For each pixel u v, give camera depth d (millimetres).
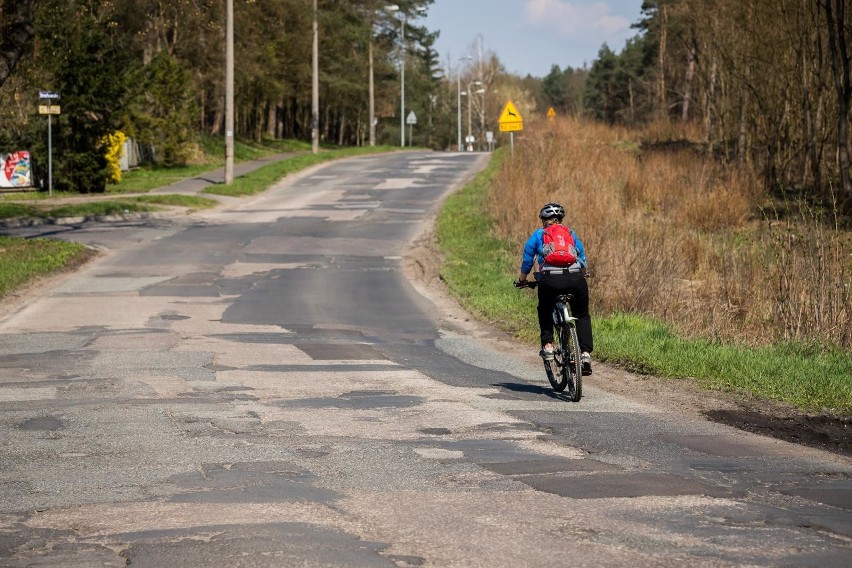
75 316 26938
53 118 64250
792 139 53062
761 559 7867
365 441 12727
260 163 94188
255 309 28766
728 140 64438
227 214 56406
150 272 36188
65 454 11859
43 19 63531
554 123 78500
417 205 60719
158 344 22453
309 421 14086
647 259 27531
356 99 154000
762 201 46656
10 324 25578
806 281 22609
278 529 8688
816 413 15102
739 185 46719
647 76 153250
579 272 16828
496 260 38344
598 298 26594
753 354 19438
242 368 19359
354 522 8938
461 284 33344
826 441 13266
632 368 19234
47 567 7719
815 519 9078
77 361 20031
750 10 54312
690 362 18797
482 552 8047
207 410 14891
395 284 34562
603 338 21859
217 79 99438
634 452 12211
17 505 9578
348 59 140250
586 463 11516
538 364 21000
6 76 42500
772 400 16062
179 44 94875
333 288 33375
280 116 149750
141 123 85438
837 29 49156
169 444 12453
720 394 16734
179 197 61562
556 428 13789
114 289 32250
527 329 25312
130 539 8422
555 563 7770
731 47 58438
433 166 88875
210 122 130375
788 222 27625
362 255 41594
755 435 13492
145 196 61562
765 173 52812
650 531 8648
